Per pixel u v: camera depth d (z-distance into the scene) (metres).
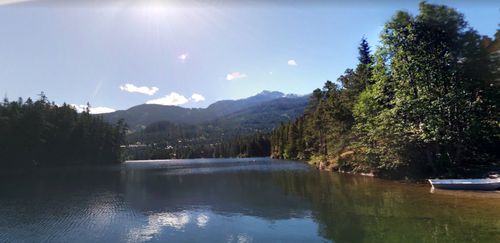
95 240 20.88
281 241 19.81
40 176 71.81
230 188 42.53
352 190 35.75
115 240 20.81
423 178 39.72
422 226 20.80
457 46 38.53
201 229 22.78
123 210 29.72
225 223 24.16
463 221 21.39
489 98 37.44
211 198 35.00
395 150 40.84
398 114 40.72
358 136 54.47
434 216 23.02
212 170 77.62
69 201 35.25
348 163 57.00
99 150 141.25
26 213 29.12
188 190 42.03
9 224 25.20
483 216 22.38
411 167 41.69
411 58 40.12
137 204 32.66
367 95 47.75
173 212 28.33
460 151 38.34
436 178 38.38
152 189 44.47
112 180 59.41
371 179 44.88
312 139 98.75
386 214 24.28
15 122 108.31
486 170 37.19
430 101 38.41
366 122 49.56
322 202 30.08
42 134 115.31
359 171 52.44
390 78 44.12
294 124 125.62
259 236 20.88
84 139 133.75
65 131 126.44
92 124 144.50
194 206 30.73
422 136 37.91
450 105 37.03
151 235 21.69
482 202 26.89
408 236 19.05
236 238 20.64
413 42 40.41
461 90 37.06
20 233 22.78
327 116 65.06
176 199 35.03
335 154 66.44
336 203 29.30
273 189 39.81
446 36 39.06
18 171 91.69
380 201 29.05
